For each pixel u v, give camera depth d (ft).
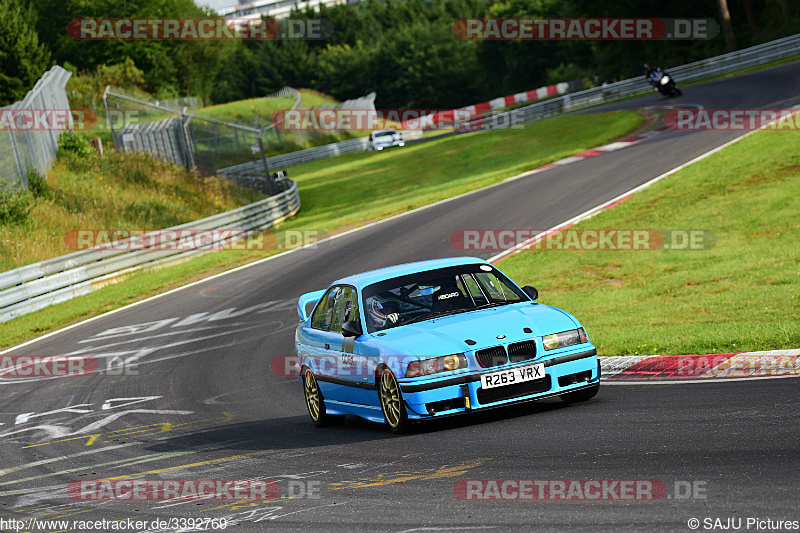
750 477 35.91
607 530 31.99
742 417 47.01
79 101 428.15
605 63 514.27
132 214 238.89
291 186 282.36
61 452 68.80
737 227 131.95
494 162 286.25
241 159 338.95
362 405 60.64
